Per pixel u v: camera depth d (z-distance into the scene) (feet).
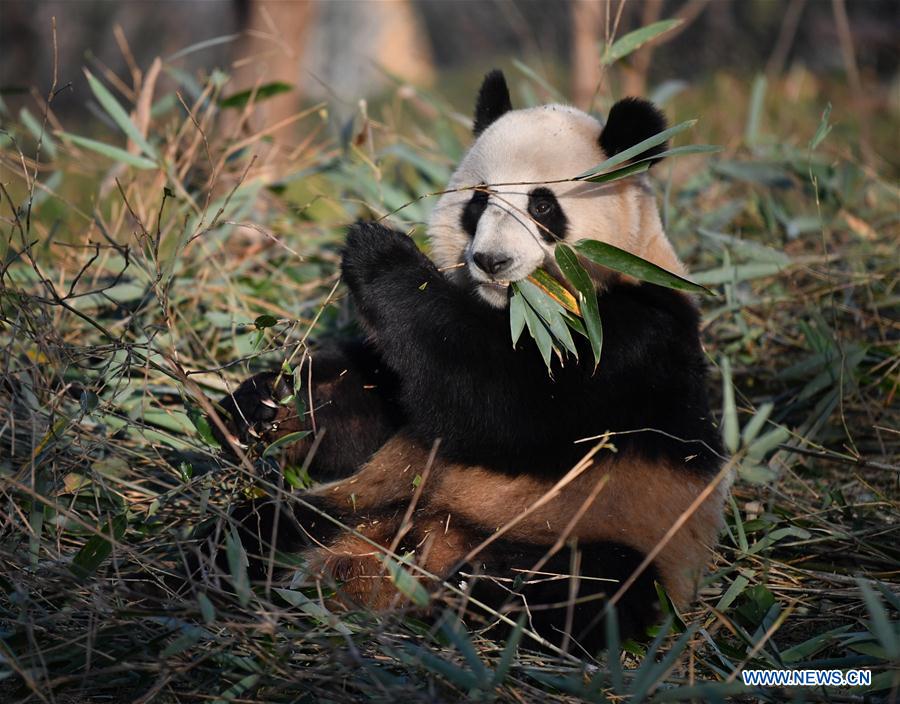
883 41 87.45
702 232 40.37
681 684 22.48
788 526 29.25
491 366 25.48
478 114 31.76
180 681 21.49
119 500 28.14
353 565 24.59
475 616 22.12
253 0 54.44
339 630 21.71
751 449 28.60
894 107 75.31
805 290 40.52
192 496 28.27
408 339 25.98
